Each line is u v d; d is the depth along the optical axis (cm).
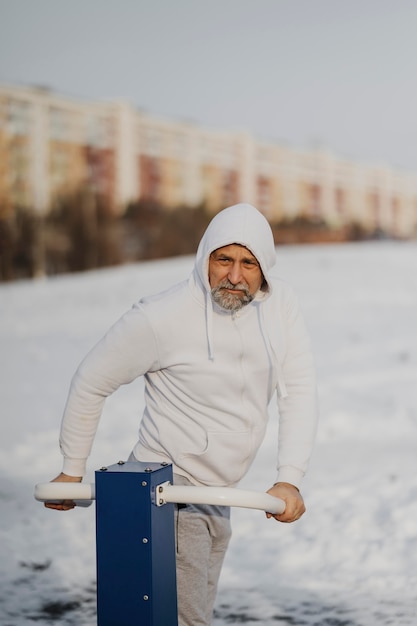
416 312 1634
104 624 276
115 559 274
